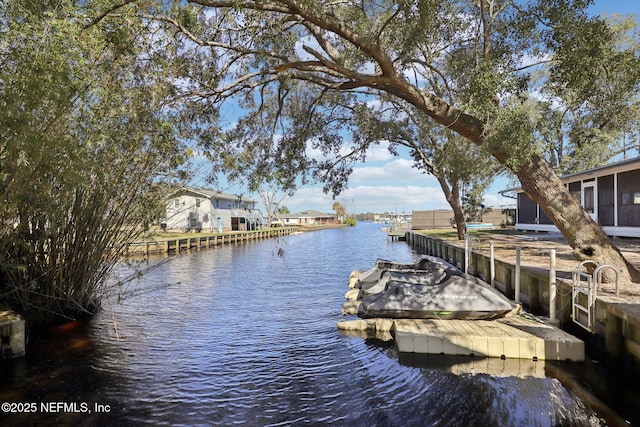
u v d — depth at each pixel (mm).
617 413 4527
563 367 5723
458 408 4688
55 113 5109
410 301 7797
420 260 11883
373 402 4863
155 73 6590
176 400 4922
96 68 5719
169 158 7621
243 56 7934
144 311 9547
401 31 7156
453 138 15312
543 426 4273
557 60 7391
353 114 14375
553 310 7090
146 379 5543
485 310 7426
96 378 5562
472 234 24906
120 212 8211
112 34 5465
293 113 11734
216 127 8125
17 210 6184
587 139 22656
